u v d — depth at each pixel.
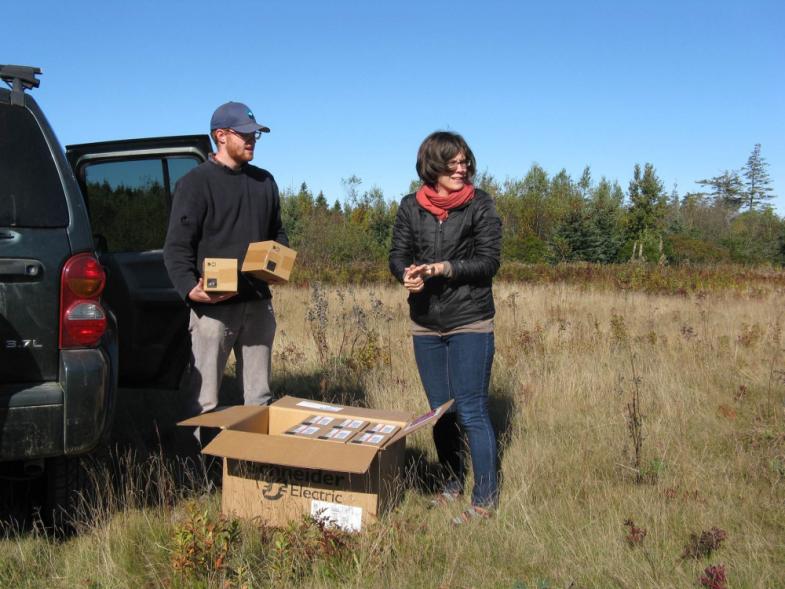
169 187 4.69
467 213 3.44
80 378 2.81
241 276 3.71
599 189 63.41
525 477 3.77
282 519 3.19
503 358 6.74
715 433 4.68
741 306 11.90
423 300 3.52
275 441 3.15
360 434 3.35
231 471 3.26
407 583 2.73
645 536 3.12
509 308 11.07
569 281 18.03
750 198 91.75
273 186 3.93
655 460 4.04
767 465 4.00
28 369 2.82
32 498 3.38
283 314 10.33
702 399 5.48
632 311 11.10
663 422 4.86
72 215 2.92
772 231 41.84
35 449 2.75
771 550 3.02
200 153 4.56
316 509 3.14
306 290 14.54
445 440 3.82
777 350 7.27
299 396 5.61
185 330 4.56
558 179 64.88
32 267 2.79
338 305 11.46
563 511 3.38
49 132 2.98
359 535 3.03
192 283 3.55
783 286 16.70
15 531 3.15
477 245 3.46
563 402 5.34
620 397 5.41
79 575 2.82
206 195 3.62
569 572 2.86
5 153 2.84
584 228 34.88
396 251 3.63
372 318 9.57
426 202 3.47
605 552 2.98
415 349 3.68
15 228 2.80
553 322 9.12
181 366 4.64
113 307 4.35
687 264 22.38
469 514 3.34
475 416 3.49
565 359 6.58
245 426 3.46
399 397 5.42
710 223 54.75
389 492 3.29
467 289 3.45
